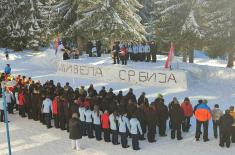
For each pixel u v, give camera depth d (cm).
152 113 1920
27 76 3278
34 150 1898
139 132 1875
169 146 1891
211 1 3281
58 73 3344
